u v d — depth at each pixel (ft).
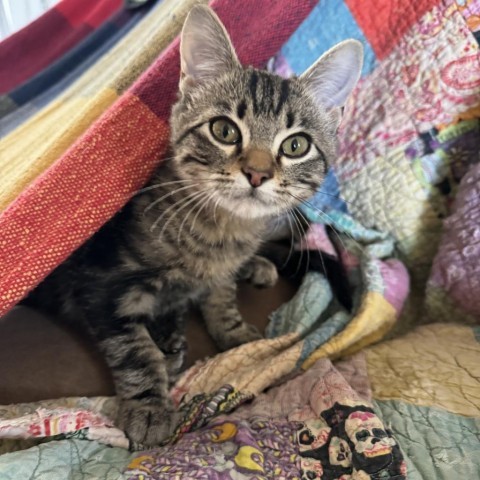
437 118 0.82
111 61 0.94
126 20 1.17
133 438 0.55
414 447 0.50
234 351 0.69
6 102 1.11
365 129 0.87
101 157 0.57
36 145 0.76
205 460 0.46
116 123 0.59
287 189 0.66
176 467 0.45
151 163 0.63
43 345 0.68
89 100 0.73
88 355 0.67
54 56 1.21
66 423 0.52
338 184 0.91
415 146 0.85
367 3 0.80
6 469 0.44
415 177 0.86
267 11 0.66
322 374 0.60
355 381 0.62
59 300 0.73
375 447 0.47
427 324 0.79
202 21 0.64
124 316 0.65
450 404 0.56
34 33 1.20
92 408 0.59
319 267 0.87
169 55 0.63
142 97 0.61
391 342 0.72
